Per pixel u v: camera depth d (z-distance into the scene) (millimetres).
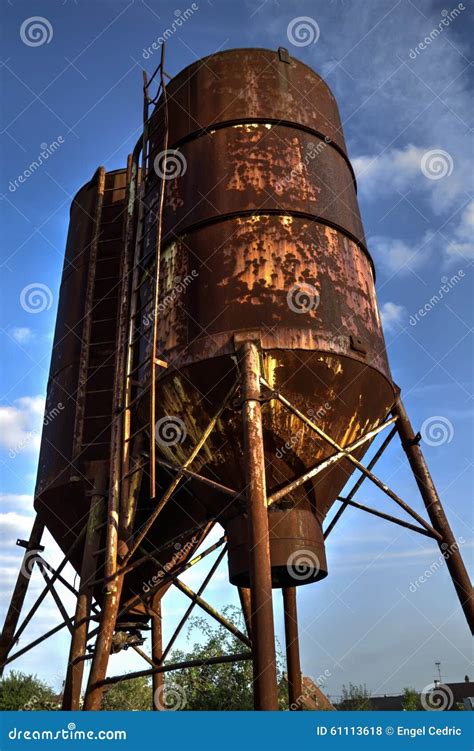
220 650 25703
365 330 11773
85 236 17422
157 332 12078
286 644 15125
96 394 15164
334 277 11750
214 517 12078
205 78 13695
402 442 12828
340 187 13031
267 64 13648
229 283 11367
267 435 10891
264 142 12641
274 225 11781
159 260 12719
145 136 14891
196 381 11117
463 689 49906
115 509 12609
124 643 15352
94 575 13109
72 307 16641
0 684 25750
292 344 10688
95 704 10875
